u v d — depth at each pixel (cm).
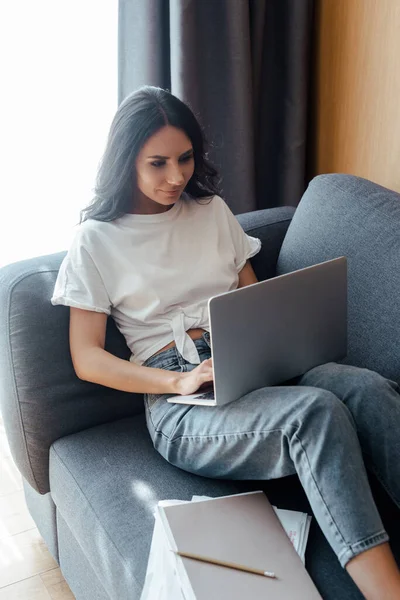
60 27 200
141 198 159
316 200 172
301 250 170
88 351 150
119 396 162
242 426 130
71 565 161
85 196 219
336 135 215
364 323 153
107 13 203
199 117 208
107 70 209
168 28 202
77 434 159
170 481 142
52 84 205
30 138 208
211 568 117
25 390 153
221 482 142
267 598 112
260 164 230
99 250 154
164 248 158
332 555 123
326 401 122
